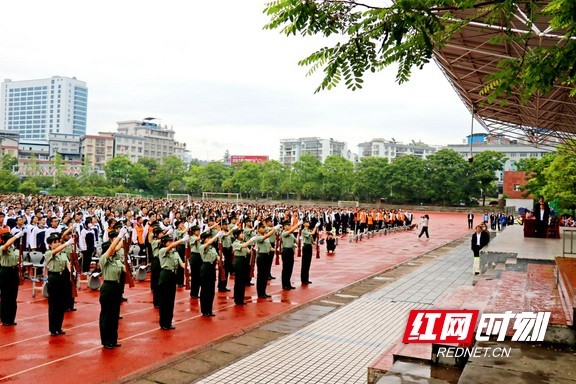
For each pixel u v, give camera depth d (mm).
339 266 18344
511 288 8430
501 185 87812
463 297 8617
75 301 11344
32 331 8898
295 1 4465
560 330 5660
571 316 5977
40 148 116688
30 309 10586
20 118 168750
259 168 84125
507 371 4812
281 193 82250
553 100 14883
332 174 77062
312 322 10039
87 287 12938
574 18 4035
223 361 7637
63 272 8781
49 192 66875
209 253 10289
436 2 4191
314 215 28766
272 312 10734
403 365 5980
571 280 6883
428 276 16000
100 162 113875
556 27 4457
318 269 17531
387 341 8641
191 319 9992
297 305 11477
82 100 168750
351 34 4617
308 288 13727
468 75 15414
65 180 70500
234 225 14898
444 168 67688
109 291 7977
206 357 7812
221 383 6652
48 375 6789
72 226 13656
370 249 24578
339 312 10852
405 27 4352
